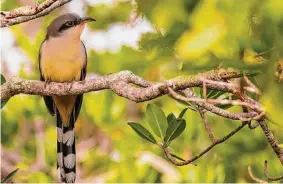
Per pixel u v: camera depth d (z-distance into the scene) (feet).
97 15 51.19
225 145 45.85
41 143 49.26
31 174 47.52
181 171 44.11
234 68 12.70
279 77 11.99
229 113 22.90
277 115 11.72
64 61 32.83
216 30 10.87
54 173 48.37
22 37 51.72
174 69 12.64
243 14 10.75
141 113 51.26
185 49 11.06
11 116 50.37
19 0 53.78
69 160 34.63
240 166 45.75
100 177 47.91
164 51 12.48
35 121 50.29
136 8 11.37
